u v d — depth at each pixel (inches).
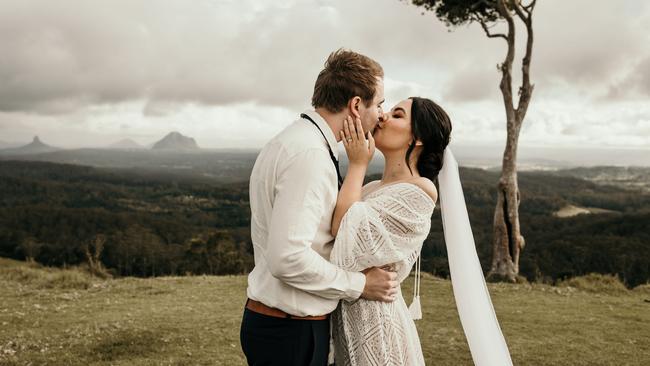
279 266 76.7
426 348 222.1
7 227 2753.4
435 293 358.3
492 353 97.4
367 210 84.7
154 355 206.7
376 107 88.6
